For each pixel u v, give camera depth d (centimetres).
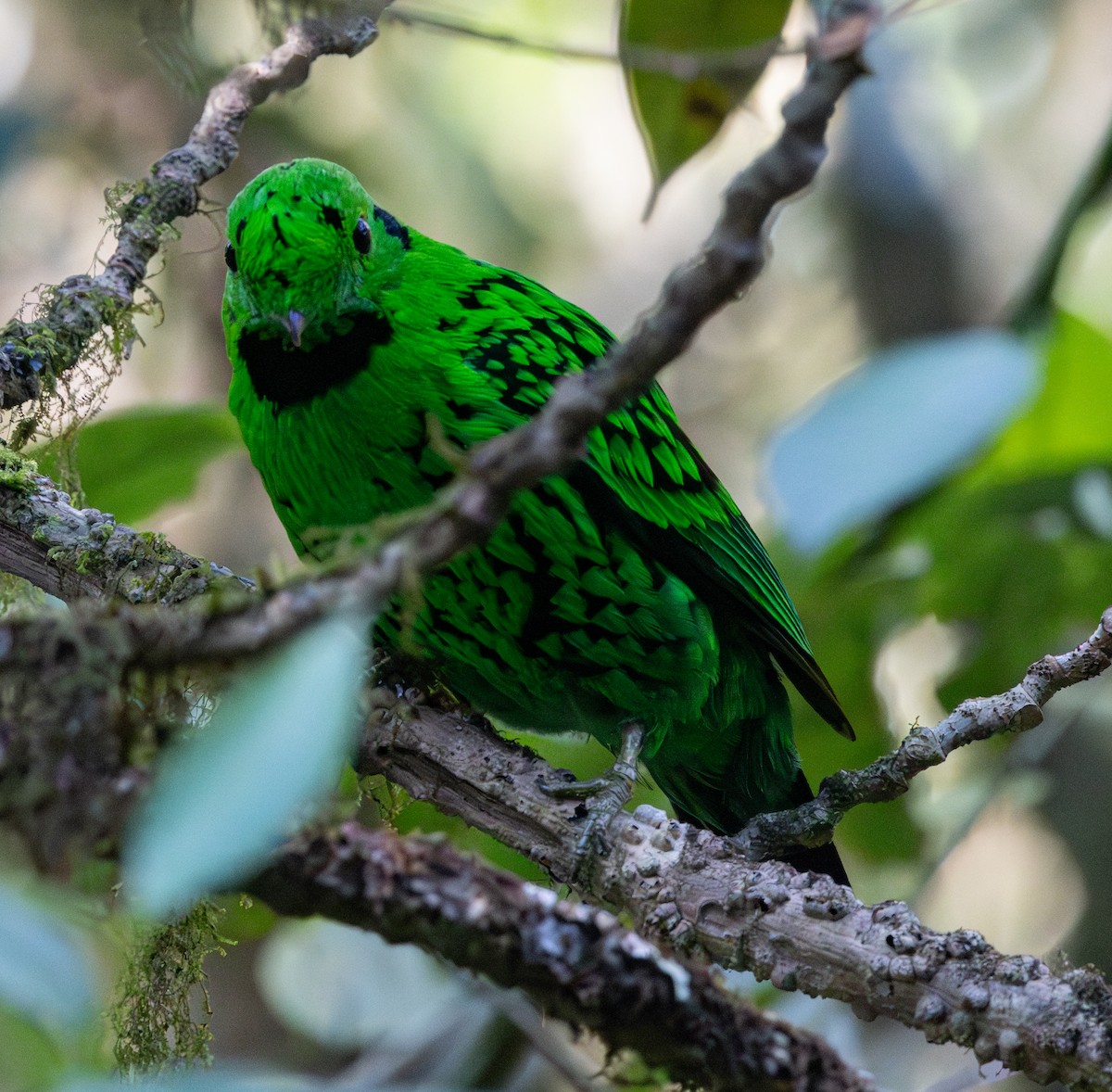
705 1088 558
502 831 754
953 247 1706
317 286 797
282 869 531
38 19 1486
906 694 1519
